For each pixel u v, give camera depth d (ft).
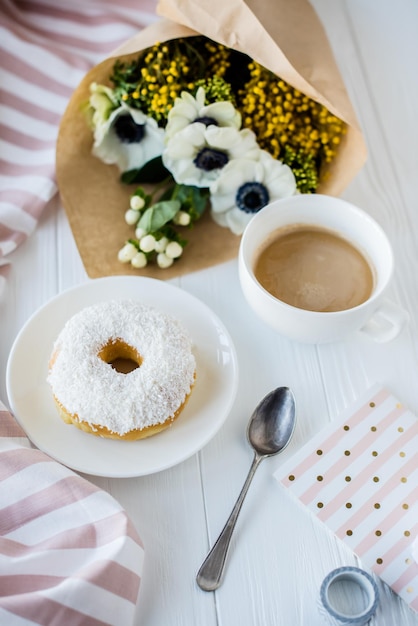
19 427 1.87
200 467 1.91
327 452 1.91
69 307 2.04
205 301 2.16
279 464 1.91
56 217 2.29
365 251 2.07
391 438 1.93
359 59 2.63
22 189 2.26
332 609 1.66
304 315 1.89
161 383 1.86
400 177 2.39
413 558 1.77
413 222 2.31
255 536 1.83
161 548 1.81
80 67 2.50
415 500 1.85
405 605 1.76
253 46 2.11
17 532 1.75
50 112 2.45
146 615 1.74
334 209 2.06
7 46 2.47
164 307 2.06
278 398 1.95
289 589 1.77
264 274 2.04
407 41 2.68
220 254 2.24
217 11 2.09
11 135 2.39
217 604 1.76
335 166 2.29
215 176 2.25
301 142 2.27
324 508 1.84
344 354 2.08
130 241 2.18
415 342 2.11
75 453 1.85
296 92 2.26
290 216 2.08
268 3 2.16
